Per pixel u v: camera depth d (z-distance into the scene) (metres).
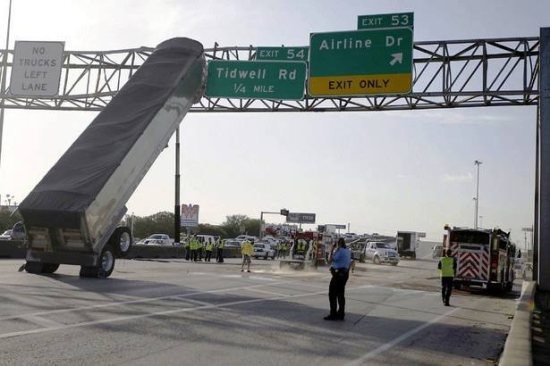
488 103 23.34
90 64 27.80
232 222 122.44
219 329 10.70
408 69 22.62
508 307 18.77
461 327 13.12
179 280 21.00
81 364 7.50
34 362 7.47
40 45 27.23
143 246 41.12
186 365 7.79
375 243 55.16
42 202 18.86
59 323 10.30
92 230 18.95
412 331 11.99
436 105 23.89
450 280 18.17
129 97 22.75
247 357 8.48
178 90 23.14
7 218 71.44
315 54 23.77
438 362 8.95
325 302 16.22
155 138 21.80
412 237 75.94
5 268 22.53
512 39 22.42
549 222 20.86
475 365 8.85
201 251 42.12
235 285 20.06
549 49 21.34
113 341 9.05
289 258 35.91
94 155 20.42
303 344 9.73
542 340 11.34
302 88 24.58
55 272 21.22
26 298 13.27
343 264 12.95
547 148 21.03
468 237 24.83
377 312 14.99
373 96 23.14
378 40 23.06
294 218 88.69
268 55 25.30
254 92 25.09
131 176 20.62
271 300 15.97
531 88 22.39
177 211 34.31
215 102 26.66
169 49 24.89
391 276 33.50
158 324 10.82
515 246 28.88
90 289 16.08
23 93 27.09
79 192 18.86
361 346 9.89
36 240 19.75
